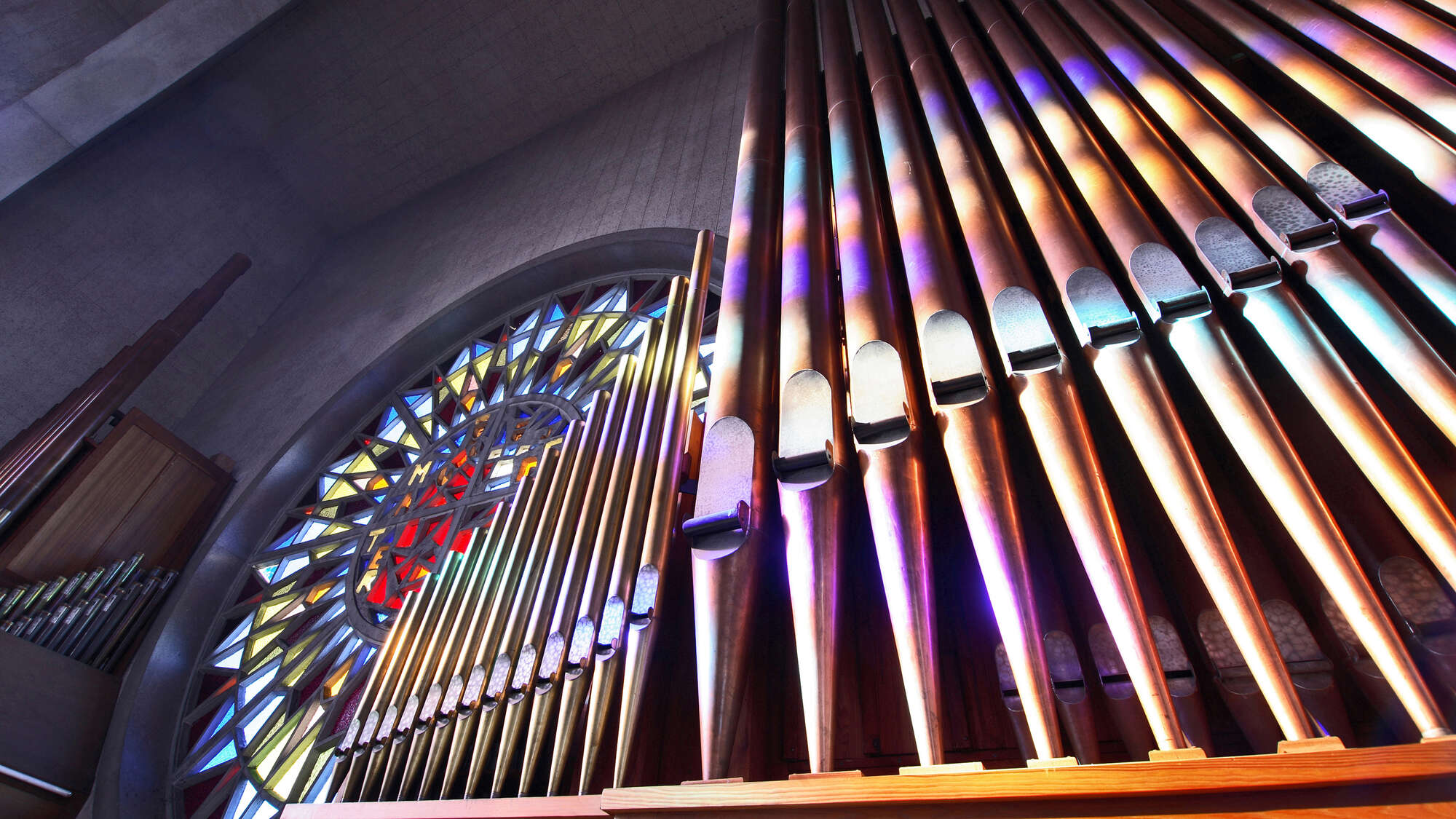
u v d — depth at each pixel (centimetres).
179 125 1086
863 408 191
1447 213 217
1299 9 274
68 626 545
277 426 800
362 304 952
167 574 639
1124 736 165
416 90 1107
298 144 1159
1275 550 177
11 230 870
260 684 553
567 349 671
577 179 872
